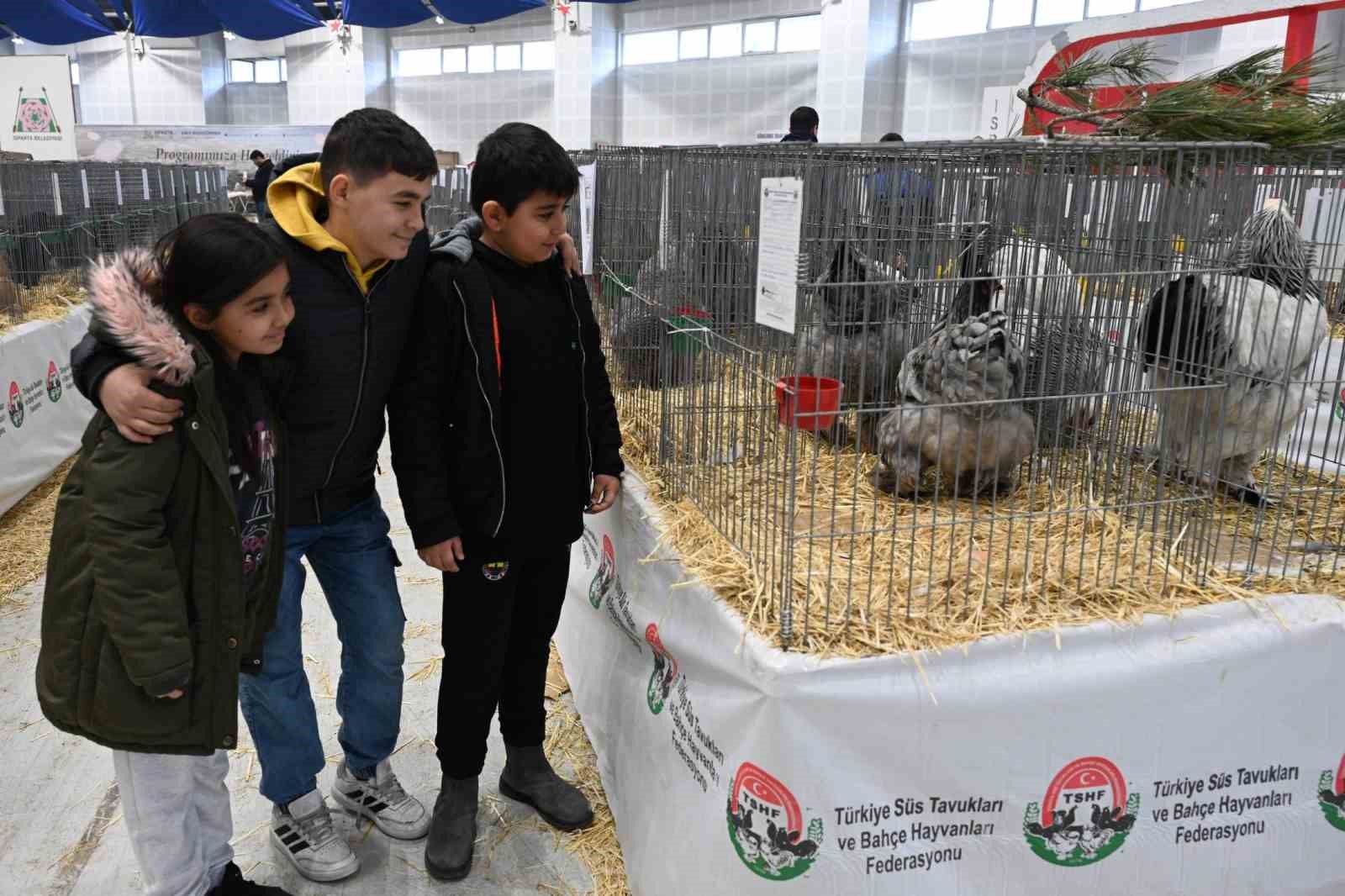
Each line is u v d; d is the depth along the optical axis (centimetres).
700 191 226
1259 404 192
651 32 1534
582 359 201
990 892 162
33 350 440
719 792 162
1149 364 197
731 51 1462
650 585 203
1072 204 201
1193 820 169
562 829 225
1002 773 158
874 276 201
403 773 251
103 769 250
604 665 244
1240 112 191
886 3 1238
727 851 159
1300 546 194
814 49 1386
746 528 189
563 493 201
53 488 449
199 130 1563
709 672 169
